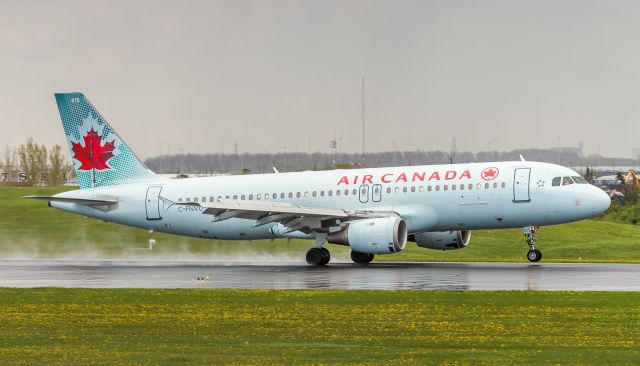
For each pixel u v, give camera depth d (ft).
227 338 247.29
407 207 506.07
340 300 323.16
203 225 559.38
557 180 484.74
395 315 285.84
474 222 499.92
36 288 375.04
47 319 285.64
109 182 584.81
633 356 217.15
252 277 428.56
